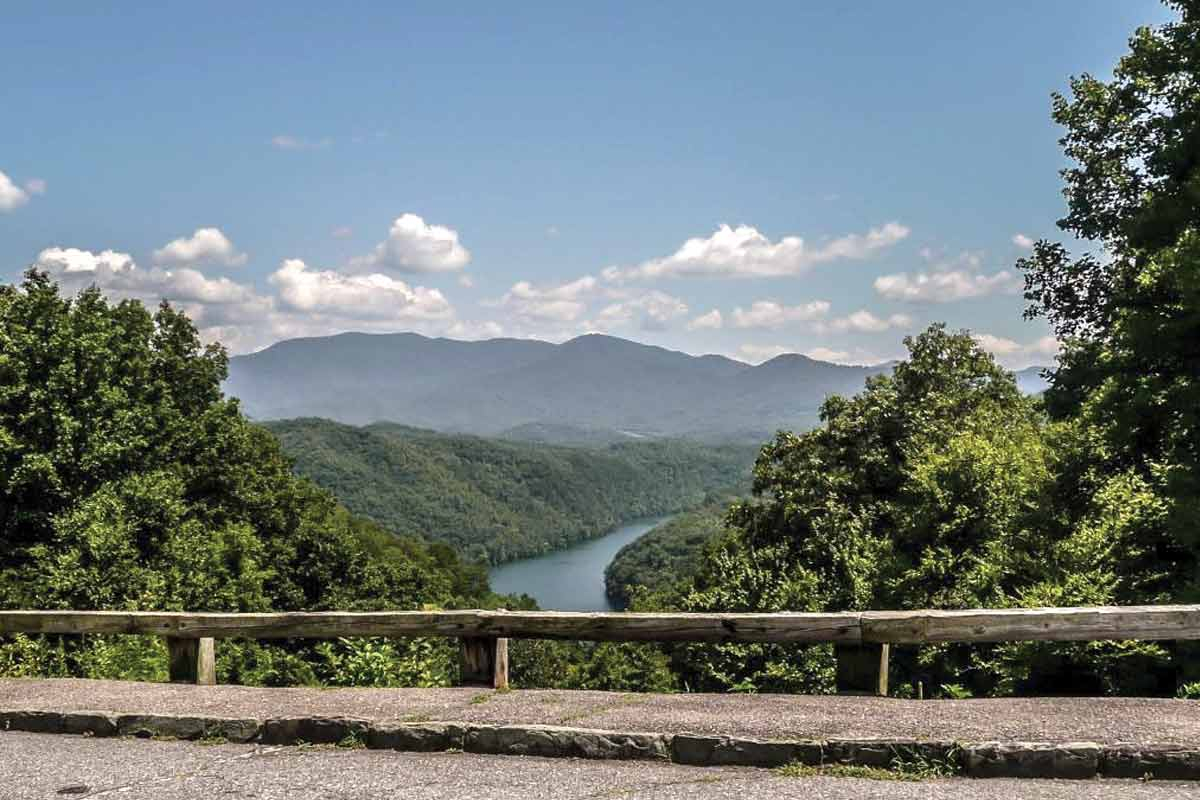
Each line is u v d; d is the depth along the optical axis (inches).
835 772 186.2
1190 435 602.9
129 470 1132.5
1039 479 751.1
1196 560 575.5
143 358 1296.8
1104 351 725.3
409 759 205.3
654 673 1032.8
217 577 1111.0
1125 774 178.9
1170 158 657.6
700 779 185.2
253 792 186.2
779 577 878.4
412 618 252.5
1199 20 665.6
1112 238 878.4
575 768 195.0
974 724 198.4
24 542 1053.8
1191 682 366.9
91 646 401.4
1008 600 607.5
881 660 227.3
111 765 207.6
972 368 1256.2
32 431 1036.5
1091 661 414.6
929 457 834.2
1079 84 886.4
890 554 792.3
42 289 1131.9
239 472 1444.4
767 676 569.0
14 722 242.4
